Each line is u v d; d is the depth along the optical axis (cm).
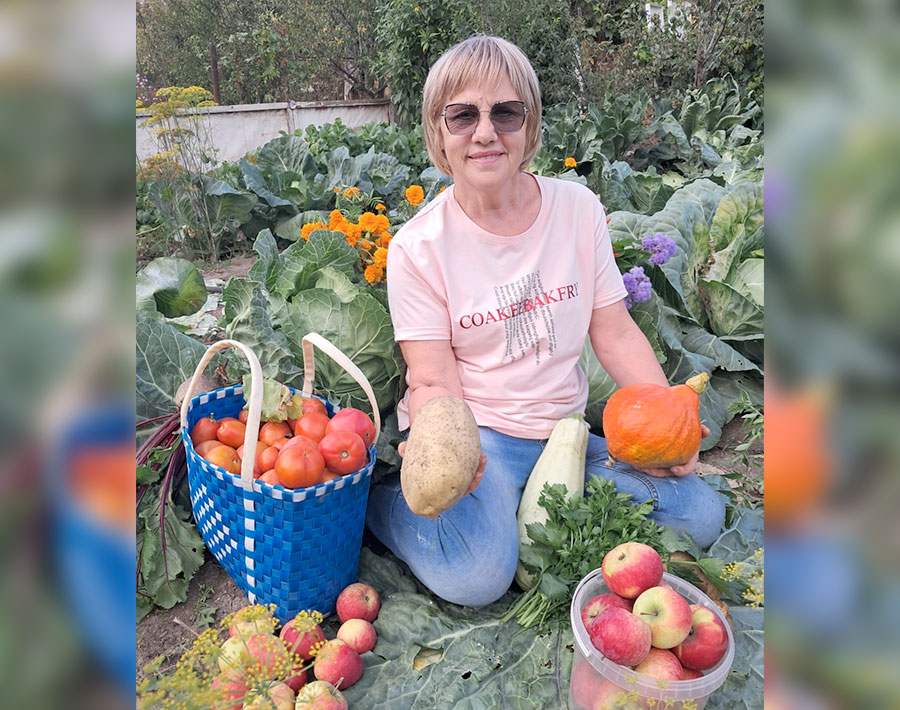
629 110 976
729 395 357
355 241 374
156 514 242
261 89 1661
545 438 255
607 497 218
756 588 203
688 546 213
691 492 238
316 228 383
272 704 170
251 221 711
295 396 235
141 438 269
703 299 386
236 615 192
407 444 206
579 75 1280
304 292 273
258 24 1630
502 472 239
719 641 172
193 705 157
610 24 1368
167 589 235
